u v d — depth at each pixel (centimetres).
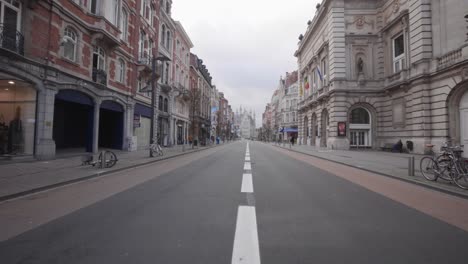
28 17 1055
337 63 2528
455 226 396
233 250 304
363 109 2544
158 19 2441
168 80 2778
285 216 433
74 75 1291
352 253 300
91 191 621
